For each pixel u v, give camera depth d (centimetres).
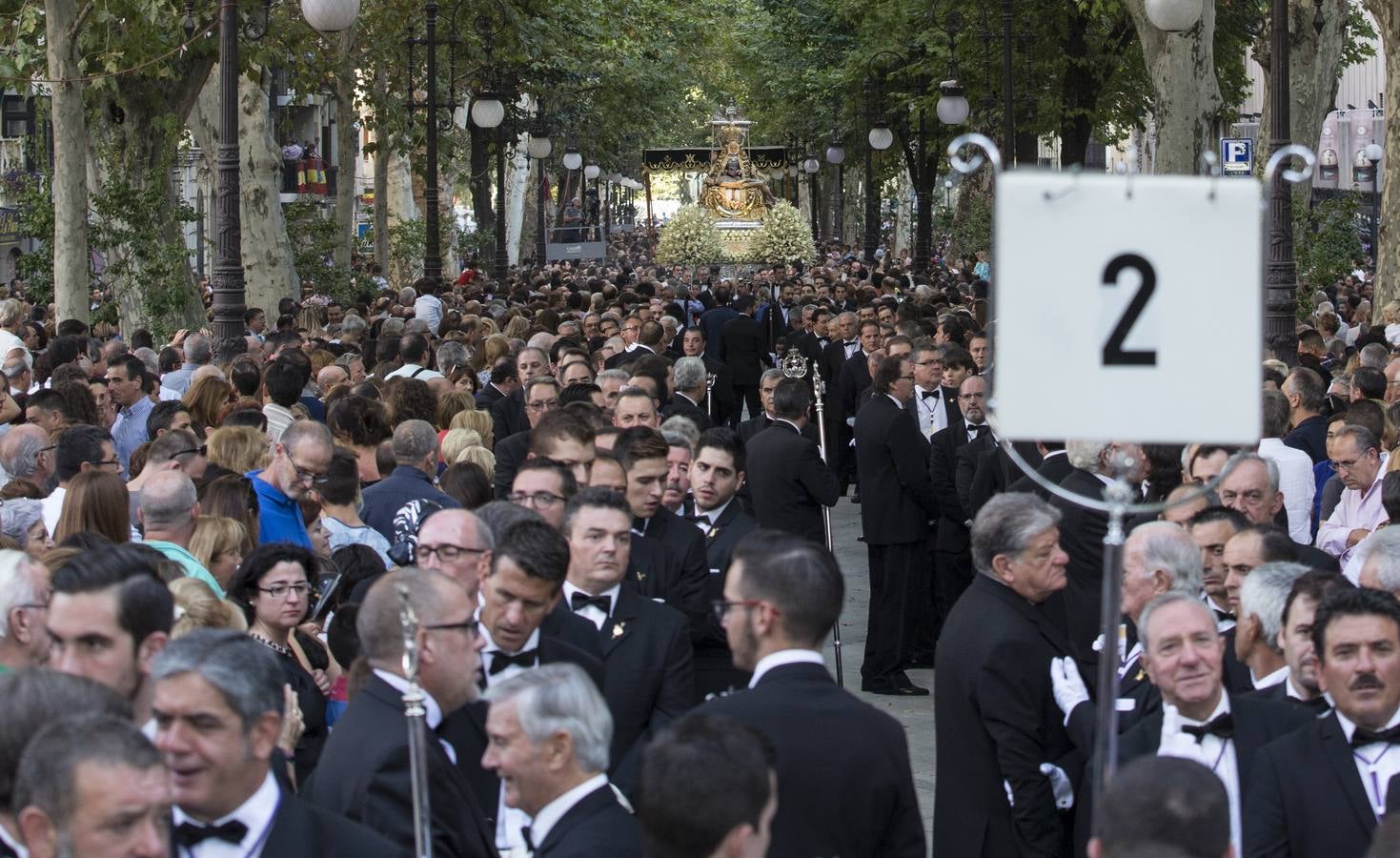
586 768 937
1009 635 1177
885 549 2338
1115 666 817
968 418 2425
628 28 9212
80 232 3738
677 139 16525
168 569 1259
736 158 12625
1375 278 4462
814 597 982
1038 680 1180
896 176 13225
